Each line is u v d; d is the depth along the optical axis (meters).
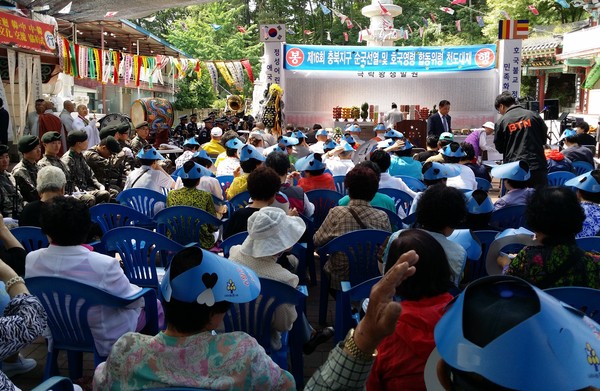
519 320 0.93
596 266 2.76
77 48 14.39
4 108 11.52
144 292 3.19
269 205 4.36
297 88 15.34
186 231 5.03
